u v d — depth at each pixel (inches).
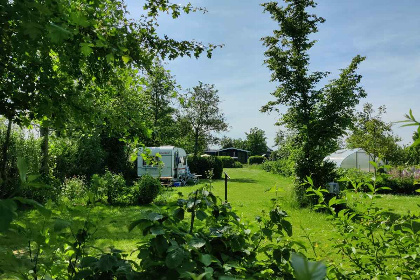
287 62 557.6
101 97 202.7
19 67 155.9
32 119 163.5
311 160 503.8
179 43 200.1
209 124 1385.3
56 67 178.4
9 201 32.8
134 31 181.9
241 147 3535.9
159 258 60.0
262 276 64.3
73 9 143.7
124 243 258.7
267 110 574.2
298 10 564.7
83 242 63.8
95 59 156.7
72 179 548.4
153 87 1019.9
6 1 98.5
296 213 414.3
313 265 15.5
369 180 86.0
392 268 85.3
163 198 519.5
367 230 85.4
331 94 536.7
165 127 1175.6
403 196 671.1
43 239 56.0
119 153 885.2
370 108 1065.5
